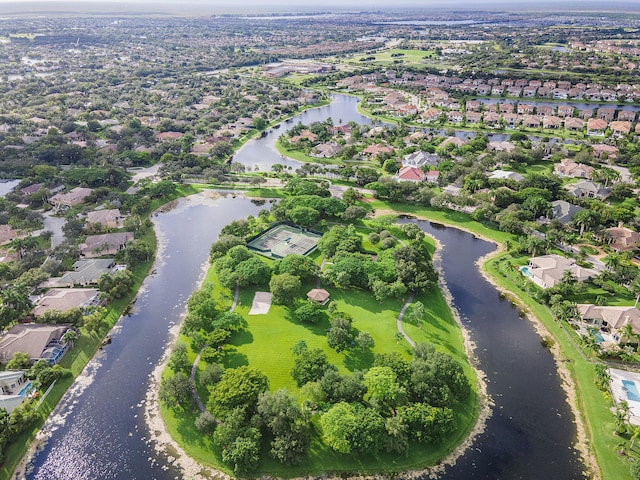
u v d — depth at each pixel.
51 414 116.38
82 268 171.25
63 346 136.25
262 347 135.00
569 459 103.75
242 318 147.75
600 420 111.88
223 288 165.12
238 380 112.31
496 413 116.00
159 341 143.12
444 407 109.88
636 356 130.25
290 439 101.75
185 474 100.88
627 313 139.38
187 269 184.00
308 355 121.75
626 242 186.38
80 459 104.69
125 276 167.62
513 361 133.38
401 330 142.00
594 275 164.25
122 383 126.50
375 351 133.12
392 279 161.25
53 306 149.38
